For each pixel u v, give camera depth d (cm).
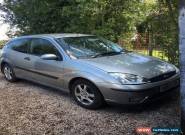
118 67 561
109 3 1061
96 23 1066
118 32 1102
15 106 616
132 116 541
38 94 693
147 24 949
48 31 1147
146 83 530
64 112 572
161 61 628
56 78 639
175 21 750
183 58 431
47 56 632
